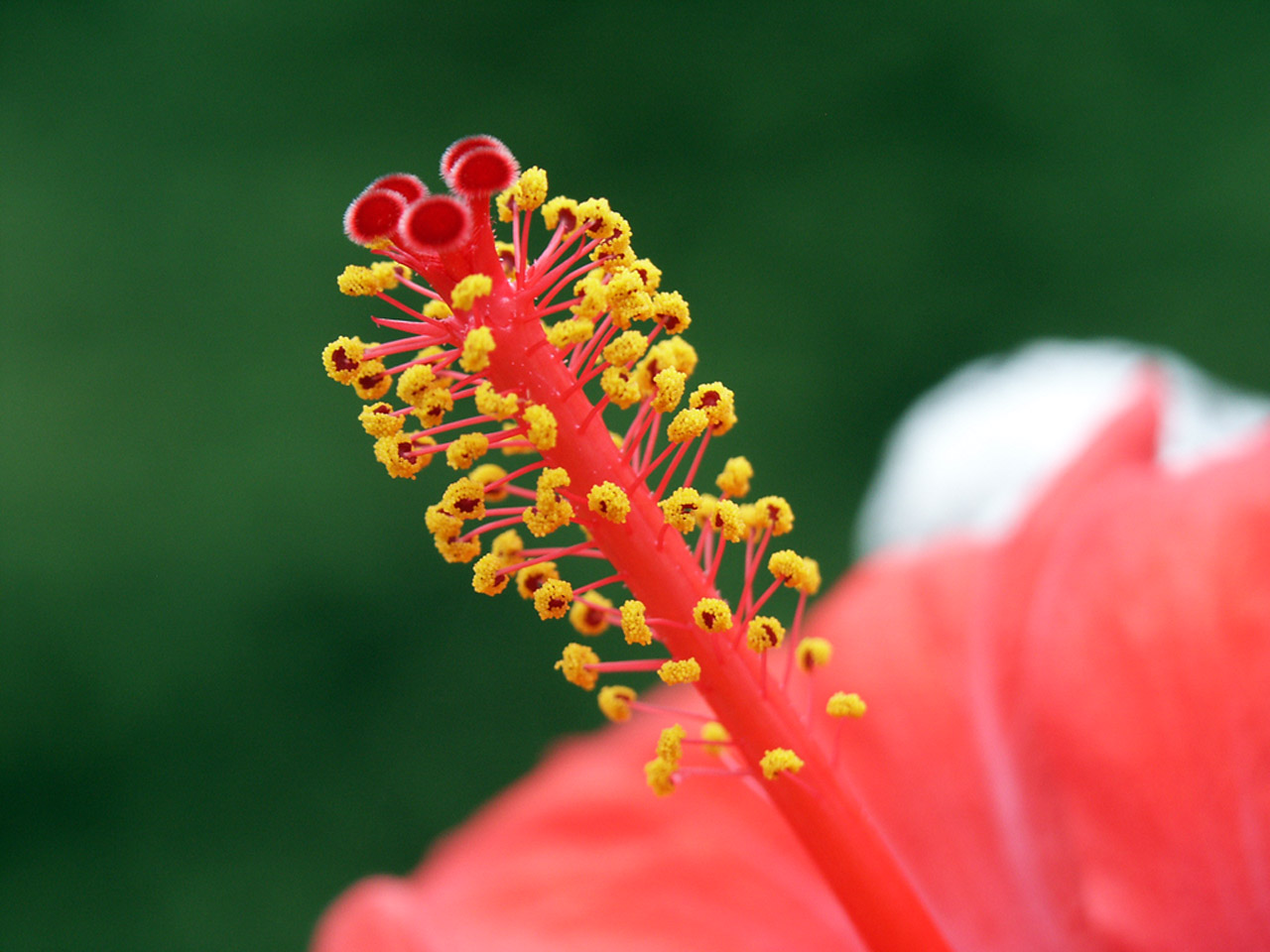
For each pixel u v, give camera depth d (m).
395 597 0.57
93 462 0.61
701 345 0.62
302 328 0.65
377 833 0.53
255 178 0.69
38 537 0.58
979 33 0.68
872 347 0.62
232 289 0.66
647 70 0.70
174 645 0.57
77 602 0.57
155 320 0.65
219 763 0.55
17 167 0.70
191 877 0.53
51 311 0.66
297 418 0.62
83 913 0.52
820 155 0.68
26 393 0.63
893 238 0.65
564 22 0.72
